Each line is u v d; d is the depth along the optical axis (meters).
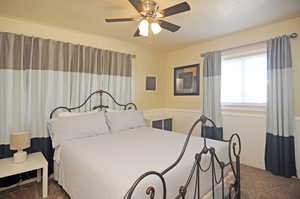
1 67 2.27
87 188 1.43
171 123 4.11
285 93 2.43
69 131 2.26
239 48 2.99
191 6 2.05
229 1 1.95
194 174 1.41
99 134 2.53
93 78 3.04
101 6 2.08
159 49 4.01
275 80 2.52
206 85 3.36
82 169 1.52
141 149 1.83
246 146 2.92
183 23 2.55
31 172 2.41
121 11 2.21
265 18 2.40
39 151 2.50
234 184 1.80
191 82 3.77
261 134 2.76
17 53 2.37
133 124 3.01
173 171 1.30
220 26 2.67
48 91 2.56
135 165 1.40
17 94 2.37
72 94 2.82
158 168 1.34
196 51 3.67
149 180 1.15
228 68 3.27
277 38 2.51
